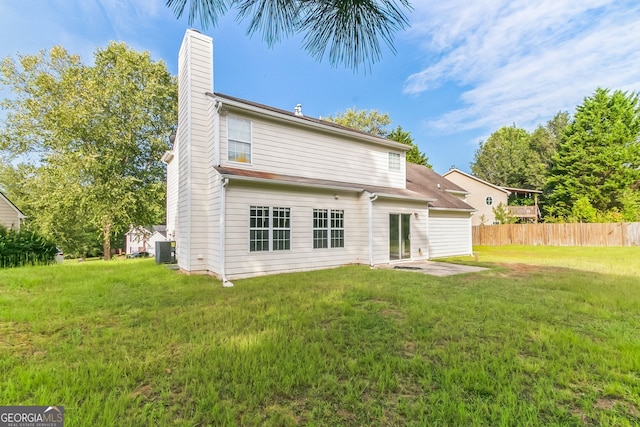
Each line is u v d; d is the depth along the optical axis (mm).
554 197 30656
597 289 6484
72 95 16969
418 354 3244
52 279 7641
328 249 10336
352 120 36781
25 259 11250
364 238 11039
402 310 4918
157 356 3176
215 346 3377
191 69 9453
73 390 2453
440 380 2693
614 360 3070
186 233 9445
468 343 3514
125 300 5594
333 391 2512
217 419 2145
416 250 12664
